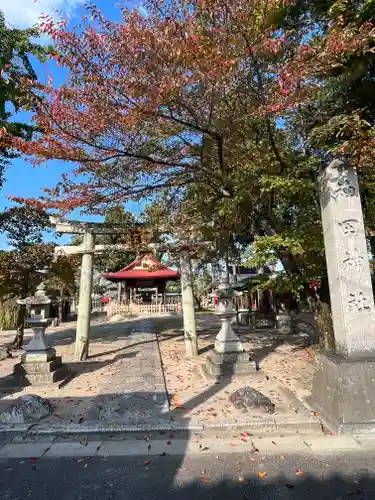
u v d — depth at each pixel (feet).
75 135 18.51
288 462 11.71
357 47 16.26
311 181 20.57
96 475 11.30
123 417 15.48
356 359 14.16
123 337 45.47
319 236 20.35
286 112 22.26
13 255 33.53
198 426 14.37
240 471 11.25
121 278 93.66
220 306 25.03
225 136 22.09
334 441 13.00
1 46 27.91
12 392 21.02
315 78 20.17
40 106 17.07
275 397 18.43
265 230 25.94
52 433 14.28
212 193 28.71
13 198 22.08
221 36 16.37
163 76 15.51
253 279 27.76
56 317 70.08
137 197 25.50
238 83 18.85
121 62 15.38
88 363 29.19
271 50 17.03
